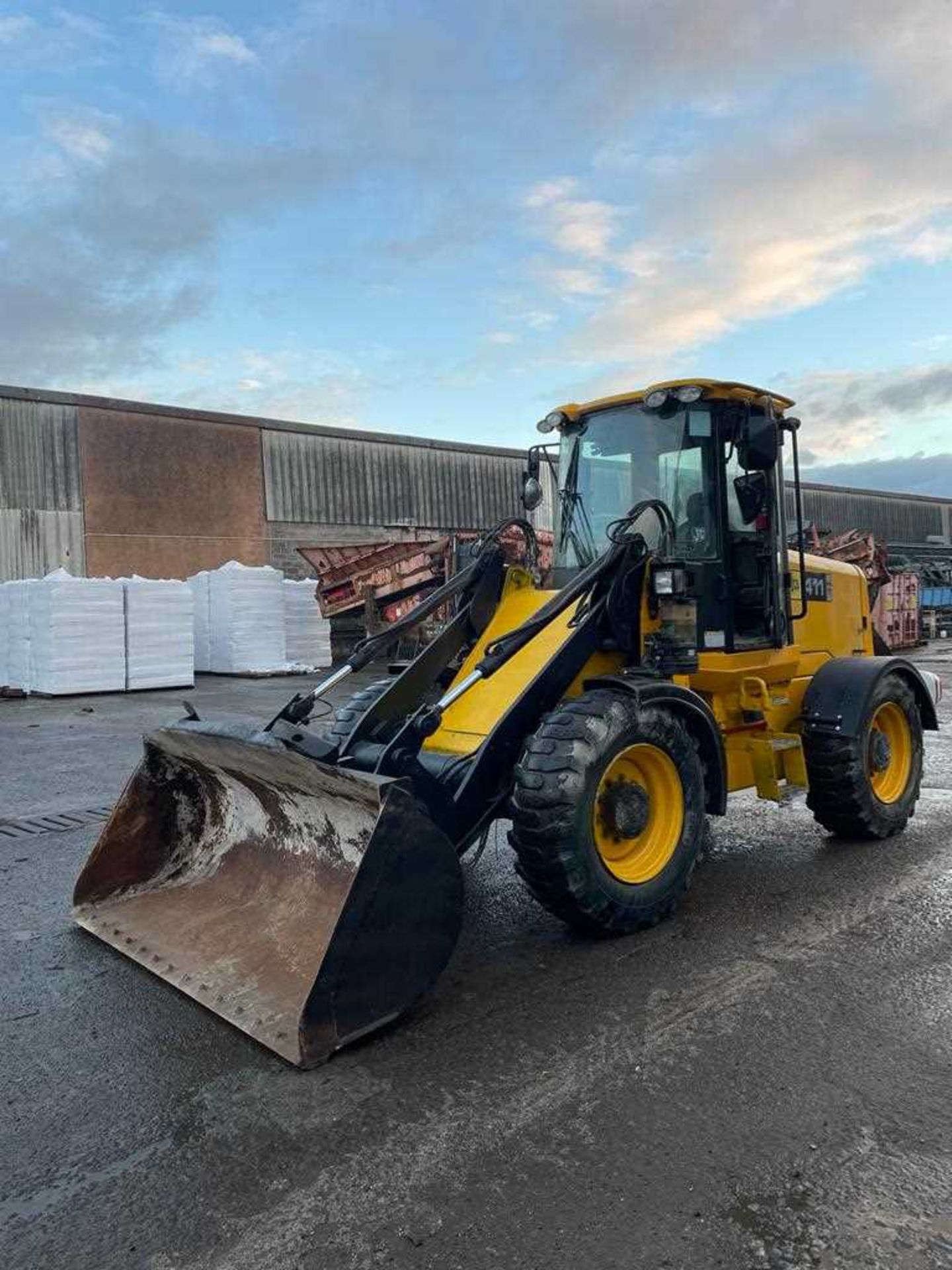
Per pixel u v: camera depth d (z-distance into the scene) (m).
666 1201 2.36
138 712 12.23
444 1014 3.44
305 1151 2.61
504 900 4.72
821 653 5.98
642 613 4.52
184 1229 2.30
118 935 4.09
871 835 5.58
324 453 23.58
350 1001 3.13
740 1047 3.15
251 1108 2.83
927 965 3.79
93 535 20.03
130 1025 3.38
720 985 3.64
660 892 4.17
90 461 20.02
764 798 5.16
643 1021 3.35
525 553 5.86
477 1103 2.83
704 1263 2.15
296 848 3.96
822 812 5.54
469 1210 2.34
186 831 4.47
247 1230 2.29
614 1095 2.87
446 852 3.36
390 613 19.05
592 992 3.60
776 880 4.92
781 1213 2.31
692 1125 2.69
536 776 3.81
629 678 4.28
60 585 13.83
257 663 16.62
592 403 5.27
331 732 4.78
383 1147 2.62
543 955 3.98
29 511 19.23
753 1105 2.79
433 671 4.54
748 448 4.82
